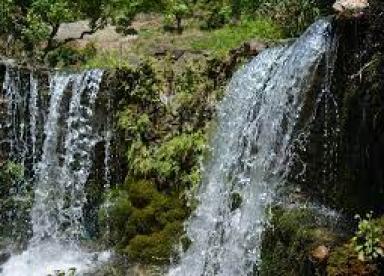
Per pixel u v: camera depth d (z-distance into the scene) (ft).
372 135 24.44
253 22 39.40
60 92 33.96
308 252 23.54
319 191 26.61
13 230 33.96
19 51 39.11
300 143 26.96
